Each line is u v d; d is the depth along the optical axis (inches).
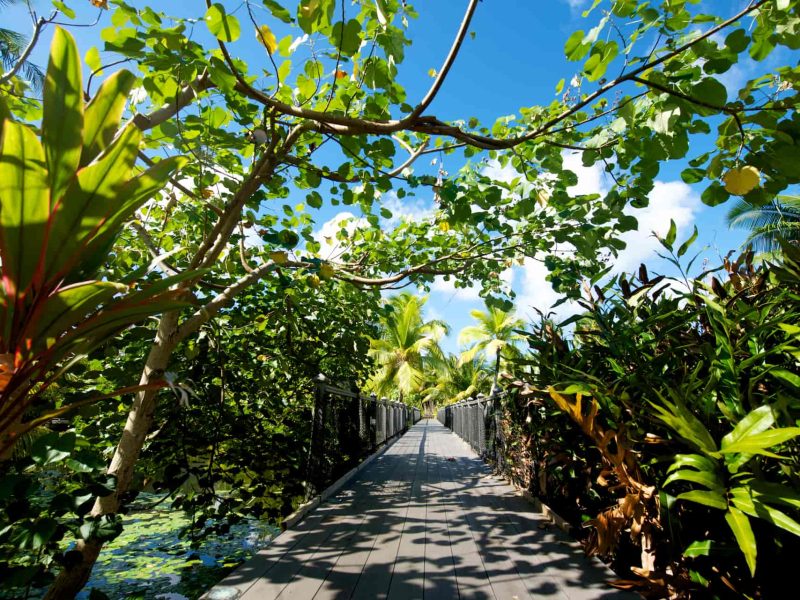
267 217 140.0
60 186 27.3
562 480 112.0
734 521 47.8
